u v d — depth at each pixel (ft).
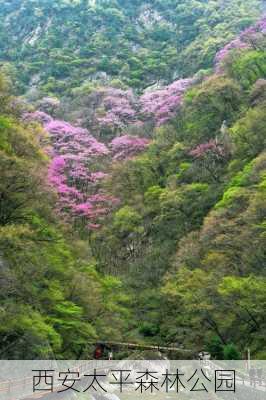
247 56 277.44
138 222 238.89
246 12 435.12
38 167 113.19
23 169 103.81
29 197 108.68
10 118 128.77
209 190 221.25
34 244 105.70
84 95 360.48
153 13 501.56
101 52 442.50
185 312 171.32
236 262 148.66
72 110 346.54
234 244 149.28
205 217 194.90
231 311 140.15
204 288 146.10
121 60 428.15
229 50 314.55
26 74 418.72
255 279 127.65
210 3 485.56
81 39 465.06
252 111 220.64
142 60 433.89
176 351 166.50
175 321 182.29
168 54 433.07
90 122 328.08
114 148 286.66
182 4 493.77
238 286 124.16
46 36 465.06
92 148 267.18
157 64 422.00
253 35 301.63
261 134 210.59
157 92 346.95
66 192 220.23
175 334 178.81
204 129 261.03
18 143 118.52
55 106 345.72
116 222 237.04
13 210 108.17
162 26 474.90
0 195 105.29
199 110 271.08
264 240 135.33
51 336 100.48
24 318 86.74
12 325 84.23
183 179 243.40
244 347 143.02
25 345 94.68
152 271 213.87
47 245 118.62
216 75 284.00
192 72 381.19
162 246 222.07
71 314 113.80
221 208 172.24
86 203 224.74
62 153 255.70
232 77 278.46
